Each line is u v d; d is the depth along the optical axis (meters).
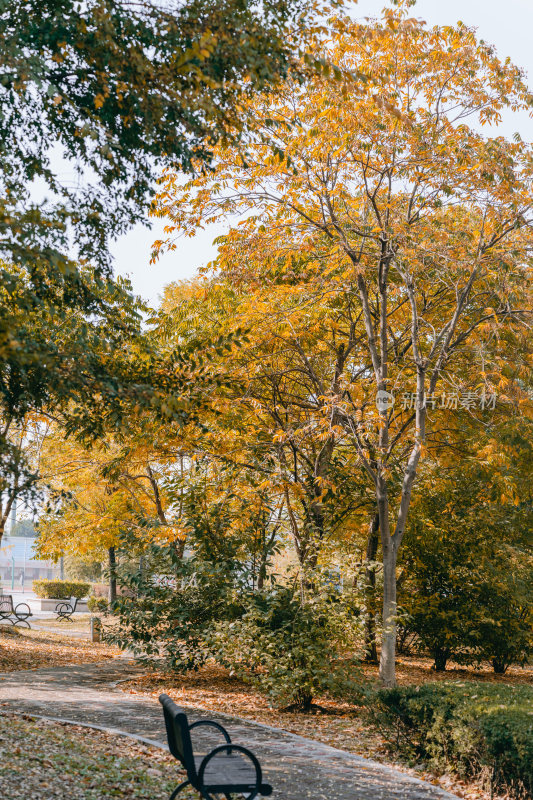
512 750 6.94
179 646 14.26
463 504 17.86
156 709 10.65
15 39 6.16
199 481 15.41
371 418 12.62
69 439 17.92
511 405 15.02
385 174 13.40
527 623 18.17
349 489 16.38
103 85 6.98
